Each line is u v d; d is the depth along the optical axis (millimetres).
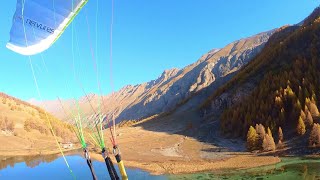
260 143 83188
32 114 170250
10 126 147875
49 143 142375
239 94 137750
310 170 58625
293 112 93000
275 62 139500
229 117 115875
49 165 84875
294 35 144000
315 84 99438
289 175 56906
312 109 87188
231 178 59406
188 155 88312
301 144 77375
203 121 141625
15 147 131750
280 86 105625
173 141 112438
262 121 96875
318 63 110562
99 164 79875
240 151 86000
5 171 79812
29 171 77438
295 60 122562
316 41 126938
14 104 176250
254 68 151125
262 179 56250
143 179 64562
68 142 145375
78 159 92812
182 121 153125
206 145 99688
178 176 64875
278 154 75625
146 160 84438
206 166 71312
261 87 112812
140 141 118750
